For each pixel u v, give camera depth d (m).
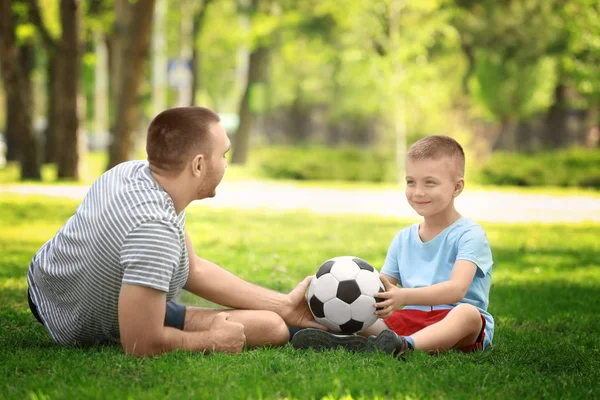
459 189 6.61
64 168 32.75
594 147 56.62
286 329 6.36
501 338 7.20
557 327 8.11
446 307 6.46
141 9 29.69
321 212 22.80
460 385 5.20
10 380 5.16
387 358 5.74
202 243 14.54
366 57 40.38
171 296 6.12
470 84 52.25
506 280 11.38
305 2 49.69
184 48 49.72
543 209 25.58
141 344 5.68
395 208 24.98
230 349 5.97
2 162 53.03
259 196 29.48
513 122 56.81
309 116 79.88
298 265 11.93
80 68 32.41
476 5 47.72
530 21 46.88
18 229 16.06
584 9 38.41
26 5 32.22
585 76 41.97
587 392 5.18
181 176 5.88
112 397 4.66
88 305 5.93
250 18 44.28
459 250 6.45
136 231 5.56
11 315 7.73
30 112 32.50
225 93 79.50
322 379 5.12
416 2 39.28
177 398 4.68
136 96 30.86
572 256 14.26
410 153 6.62
